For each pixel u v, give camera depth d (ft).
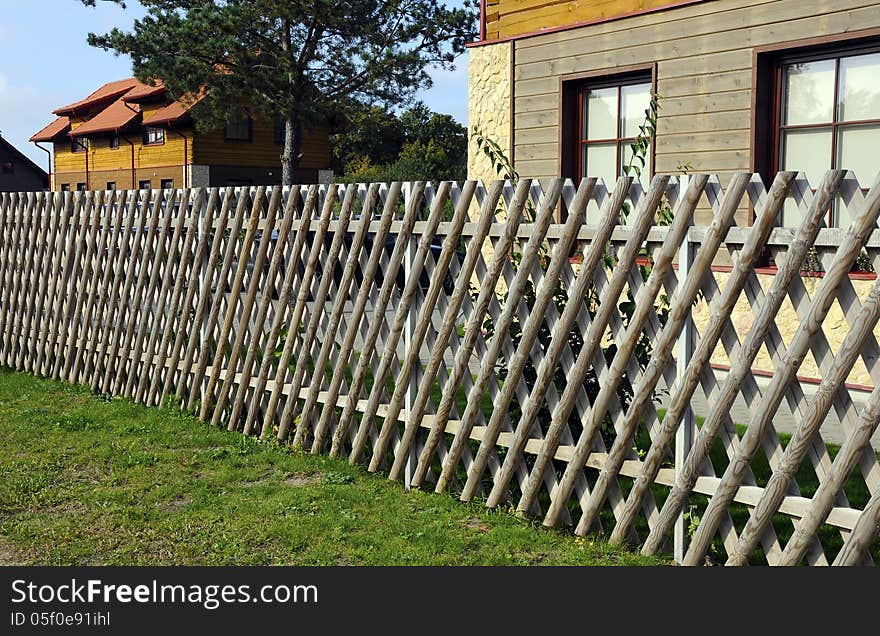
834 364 11.60
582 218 14.44
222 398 21.88
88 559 14.46
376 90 87.20
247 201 21.59
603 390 14.19
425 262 17.17
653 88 28.27
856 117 24.16
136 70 83.20
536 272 15.17
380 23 85.97
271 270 20.74
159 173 128.26
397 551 14.53
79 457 19.54
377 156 182.19
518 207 15.30
